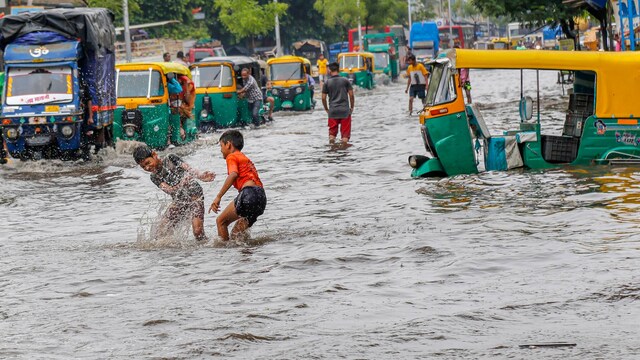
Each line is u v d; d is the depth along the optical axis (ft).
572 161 64.95
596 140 63.72
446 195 56.90
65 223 55.67
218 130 131.34
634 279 33.73
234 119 131.03
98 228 53.21
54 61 90.68
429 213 51.16
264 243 45.37
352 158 82.69
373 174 70.69
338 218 51.57
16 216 59.16
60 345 28.73
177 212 47.16
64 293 36.45
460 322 29.35
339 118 96.73
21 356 27.63
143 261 42.34
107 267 41.27
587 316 29.48
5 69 91.15
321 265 39.34
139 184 73.05
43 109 89.56
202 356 26.84
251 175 46.62
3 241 49.88
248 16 284.82
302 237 46.32
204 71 131.95
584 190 55.01
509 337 27.50
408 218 49.88
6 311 33.76
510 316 29.89
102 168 85.81
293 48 349.00
